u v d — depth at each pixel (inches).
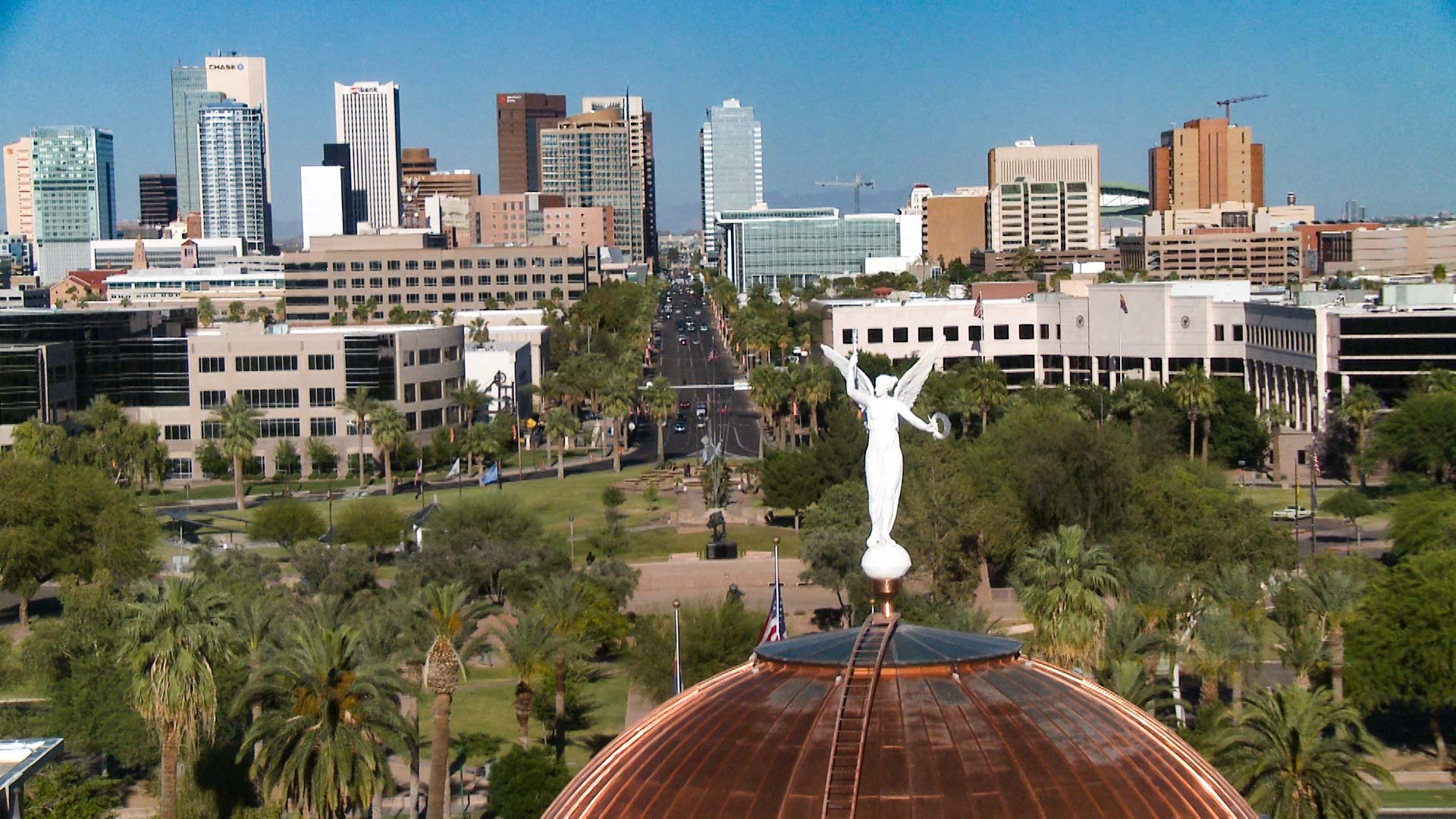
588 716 4136.3
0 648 4298.7
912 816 1251.8
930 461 4936.0
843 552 4842.5
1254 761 2568.9
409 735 2967.5
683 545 6245.1
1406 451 6688.0
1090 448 5064.0
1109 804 1280.8
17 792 2908.5
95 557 5310.0
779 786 1290.6
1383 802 3312.0
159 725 3070.9
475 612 3555.6
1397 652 3518.7
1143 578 3732.8
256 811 3221.0
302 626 3004.4
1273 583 4434.1
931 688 1390.3
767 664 1482.5
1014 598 5000.0
